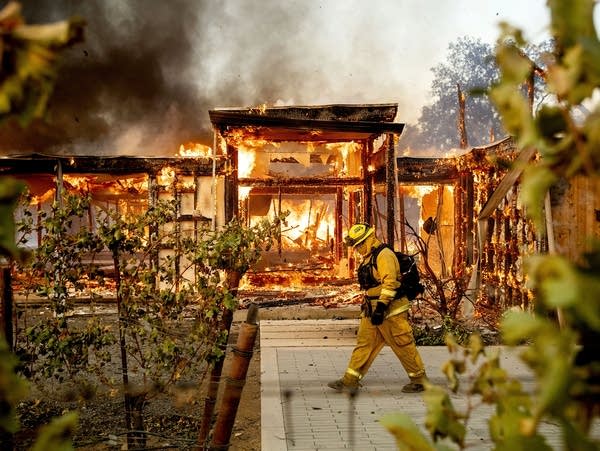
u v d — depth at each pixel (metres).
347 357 7.84
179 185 13.98
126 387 4.47
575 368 0.56
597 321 0.52
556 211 7.97
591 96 0.58
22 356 4.73
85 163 13.79
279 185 15.31
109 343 4.83
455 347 0.99
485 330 9.39
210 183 14.01
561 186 7.94
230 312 4.65
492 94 0.63
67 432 0.74
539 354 0.57
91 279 4.99
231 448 4.99
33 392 5.95
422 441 0.75
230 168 13.05
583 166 0.59
